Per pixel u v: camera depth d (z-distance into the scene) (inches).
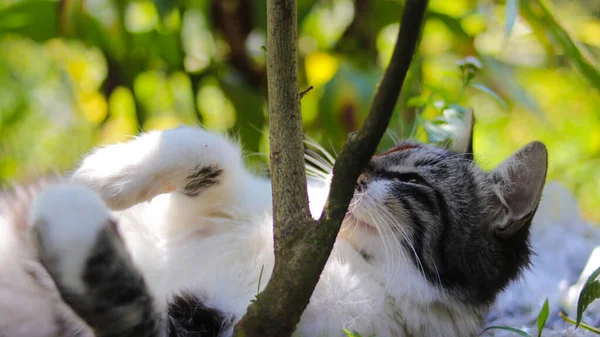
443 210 35.0
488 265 35.0
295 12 30.8
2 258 32.4
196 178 34.1
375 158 35.8
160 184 33.7
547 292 38.0
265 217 34.7
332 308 33.5
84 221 30.5
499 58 46.4
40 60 53.0
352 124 42.8
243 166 36.1
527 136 53.6
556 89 53.6
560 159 52.1
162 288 33.5
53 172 35.6
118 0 43.0
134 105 44.9
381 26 44.9
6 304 32.2
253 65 44.1
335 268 34.0
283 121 30.9
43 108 51.3
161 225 34.8
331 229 30.5
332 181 30.6
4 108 50.9
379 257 34.7
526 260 35.6
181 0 42.9
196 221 34.8
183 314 32.8
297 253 30.6
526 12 42.8
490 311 37.4
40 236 30.5
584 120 53.9
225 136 35.7
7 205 33.7
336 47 45.1
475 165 36.3
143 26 44.8
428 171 35.6
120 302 30.8
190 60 45.0
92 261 30.5
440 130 37.2
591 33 50.3
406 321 34.4
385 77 29.8
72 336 32.3
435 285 34.6
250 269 33.8
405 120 41.4
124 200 33.3
